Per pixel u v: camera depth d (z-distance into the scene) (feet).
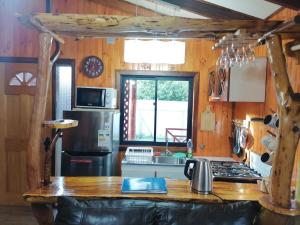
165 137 13.87
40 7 12.99
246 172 9.63
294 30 5.21
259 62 9.68
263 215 5.70
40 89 6.33
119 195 6.34
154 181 7.22
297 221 5.48
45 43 6.24
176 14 11.96
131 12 12.97
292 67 7.69
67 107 13.48
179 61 12.51
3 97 13.19
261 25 5.58
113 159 11.96
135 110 13.83
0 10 12.96
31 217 12.01
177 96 13.76
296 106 5.08
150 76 13.52
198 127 13.44
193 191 6.68
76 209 5.92
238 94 9.86
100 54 13.17
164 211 6.06
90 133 11.48
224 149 13.46
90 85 13.26
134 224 5.86
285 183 5.32
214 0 9.02
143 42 12.36
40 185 6.66
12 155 13.28
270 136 7.11
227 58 7.72
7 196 13.33
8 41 13.04
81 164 11.37
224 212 5.95
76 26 5.98
